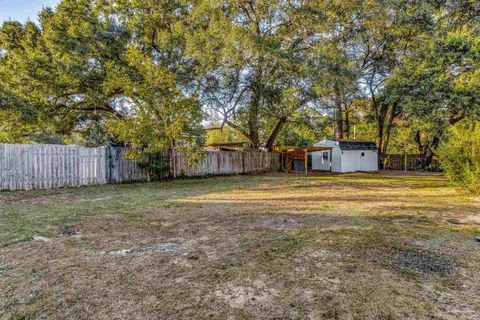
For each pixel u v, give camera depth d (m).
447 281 2.52
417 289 2.37
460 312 2.04
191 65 13.92
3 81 11.06
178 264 2.90
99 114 14.35
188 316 2.00
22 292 2.35
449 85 14.41
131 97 10.98
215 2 14.18
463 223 4.55
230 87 14.76
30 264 2.91
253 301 2.19
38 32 12.84
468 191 7.73
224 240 3.68
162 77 10.95
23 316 2.03
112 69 11.46
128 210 5.71
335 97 15.12
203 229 4.24
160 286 2.44
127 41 13.17
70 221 4.76
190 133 12.29
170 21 14.47
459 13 16.53
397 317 1.97
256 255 3.13
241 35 12.92
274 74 14.66
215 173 15.26
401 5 16.44
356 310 2.06
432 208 5.83
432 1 16.67
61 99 12.59
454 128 8.30
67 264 2.91
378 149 21.41
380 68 18.88
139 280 2.55
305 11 14.27
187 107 11.40
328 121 23.44
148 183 11.23
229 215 5.21
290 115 17.78
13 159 8.57
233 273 2.68
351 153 19.56
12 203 6.55
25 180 8.79
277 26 15.30
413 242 3.56
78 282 2.51
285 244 3.49
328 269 2.76
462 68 14.70
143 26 13.79
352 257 3.06
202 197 7.51
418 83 15.34
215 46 13.08
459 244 3.50
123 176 11.44
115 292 2.34
